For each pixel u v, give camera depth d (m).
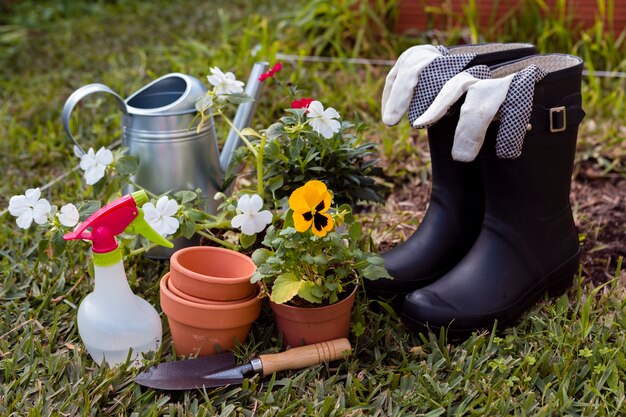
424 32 2.97
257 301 1.35
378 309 1.53
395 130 2.38
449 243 1.53
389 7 2.98
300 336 1.37
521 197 1.41
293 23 3.12
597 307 1.52
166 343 1.42
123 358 1.35
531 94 1.27
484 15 2.90
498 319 1.42
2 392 1.31
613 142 2.22
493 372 1.33
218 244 1.62
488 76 1.38
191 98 1.58
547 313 1.50
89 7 4.08
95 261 1.32
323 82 2.69
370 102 2.52
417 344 1.42
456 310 1.39
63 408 1.25
